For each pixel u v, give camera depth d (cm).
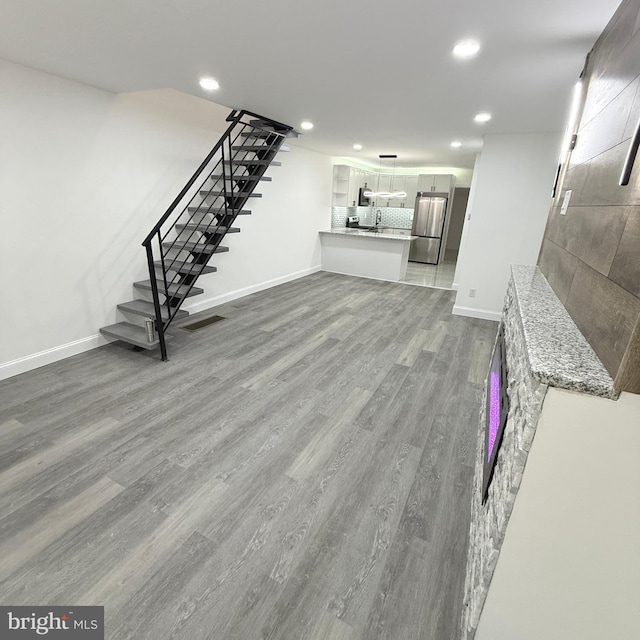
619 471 89
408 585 155
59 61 252
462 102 308
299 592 150
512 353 158
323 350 388
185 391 296
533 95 275
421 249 978
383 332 447
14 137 274
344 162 789
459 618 143
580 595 102
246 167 448
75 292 338
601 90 154
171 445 233
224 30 193
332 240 781
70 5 170
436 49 205
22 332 305
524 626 112
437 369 352
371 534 177
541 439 94
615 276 94
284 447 236
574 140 196
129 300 390
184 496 194
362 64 233
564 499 97
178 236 395
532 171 445
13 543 164
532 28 174
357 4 162
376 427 260
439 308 556
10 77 263
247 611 142
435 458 231
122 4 169
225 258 531
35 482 198
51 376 308
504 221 472
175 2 166
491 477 145
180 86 302
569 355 99
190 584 151
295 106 349
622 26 135
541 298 159
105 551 163
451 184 919
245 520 182
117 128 343
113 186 350
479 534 146
